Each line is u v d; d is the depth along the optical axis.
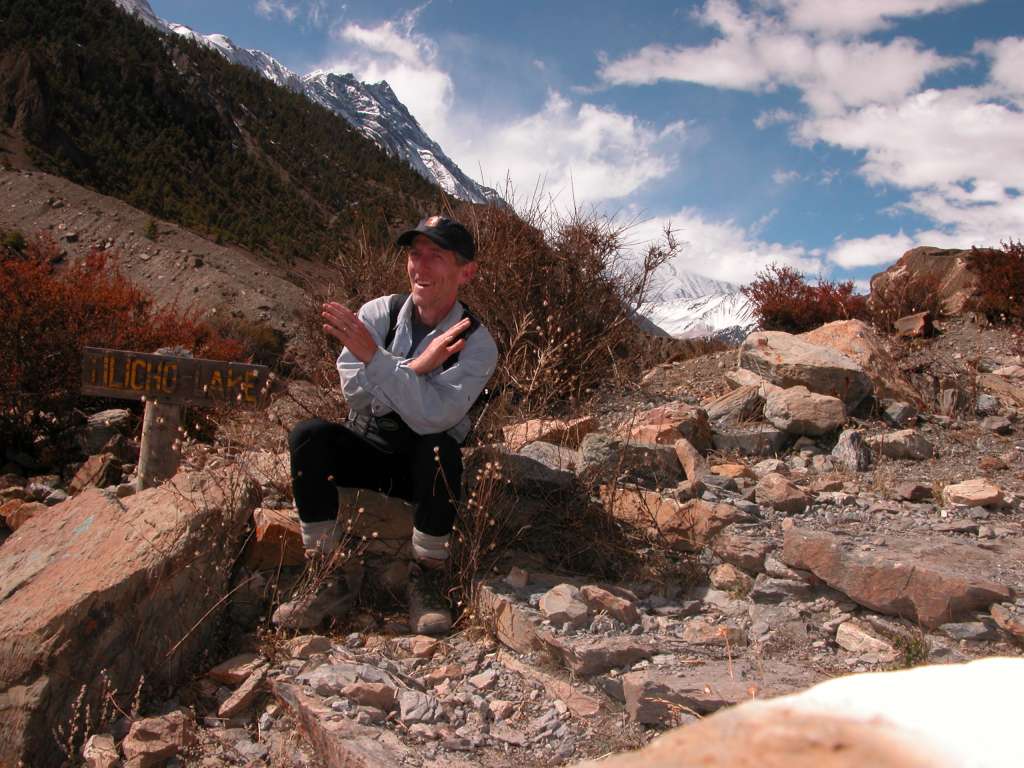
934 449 5.18
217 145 117.94
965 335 8.43
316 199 117.44
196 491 3.60
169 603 3.00
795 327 10.70
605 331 6.33
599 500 3.95
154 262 56.34
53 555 3.21
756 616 3.25
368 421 3.44
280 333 23.50
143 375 4.18
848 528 3.69
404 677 2.92
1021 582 3.09
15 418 6.25
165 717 2.65
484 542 3.62
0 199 60.38
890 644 3.00
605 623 3.09
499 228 6.31
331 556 3.37
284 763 2.54
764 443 5.13
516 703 2.82
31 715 2.46
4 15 109.06
